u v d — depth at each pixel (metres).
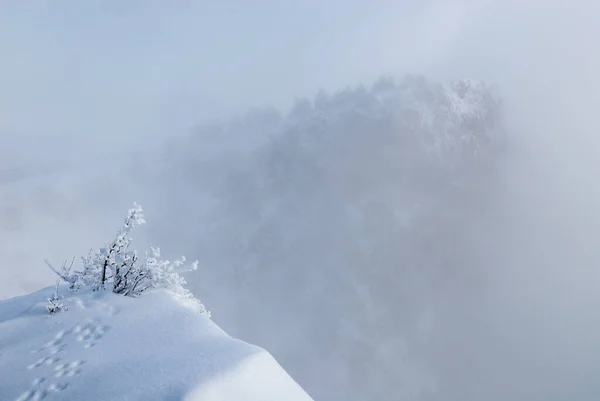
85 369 2.96
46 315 3.96
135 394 2.54
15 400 2.62
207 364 2.87
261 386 2.71
